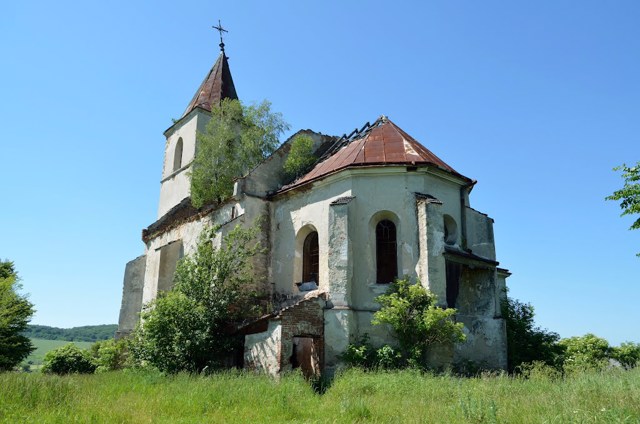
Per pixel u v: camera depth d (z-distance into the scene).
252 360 16.84
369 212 18.53
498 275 25.20
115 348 25.72
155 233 29.75
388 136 20.91
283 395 10.69
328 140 26.09
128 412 9.30
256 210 21.97
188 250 25.97
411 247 17.80
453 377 14.38
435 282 16.88
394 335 16.81
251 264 20.98
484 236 20.75
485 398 9.79
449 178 19.41
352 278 17.73
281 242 21.52
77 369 28.39
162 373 15.82
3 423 8.16
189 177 29.11
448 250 17.70
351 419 8.95
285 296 20.48
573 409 8.32
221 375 14.72
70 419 8.56
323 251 19.22
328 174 19.42
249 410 9.91
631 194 13.01
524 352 19.97
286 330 16.02
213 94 33.41
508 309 20.92
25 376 13.40
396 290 17.08
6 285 28.80
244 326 17.75
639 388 10.28
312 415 9.59
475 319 18.56
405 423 8.30
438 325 15.93
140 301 29.62
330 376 15.98
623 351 30.48
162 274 27.16
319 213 19.95
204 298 18.70
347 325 16.73
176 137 33.94
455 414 8.70
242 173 26.34
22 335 31.03
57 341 88.00
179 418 9.17
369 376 13.40
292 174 23.80
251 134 26.75
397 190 18.53
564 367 19.09
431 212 17.58
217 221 23.77
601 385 10.84
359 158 19.33
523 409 8.70
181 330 17.69
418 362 15.55
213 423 8.72
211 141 26.64
